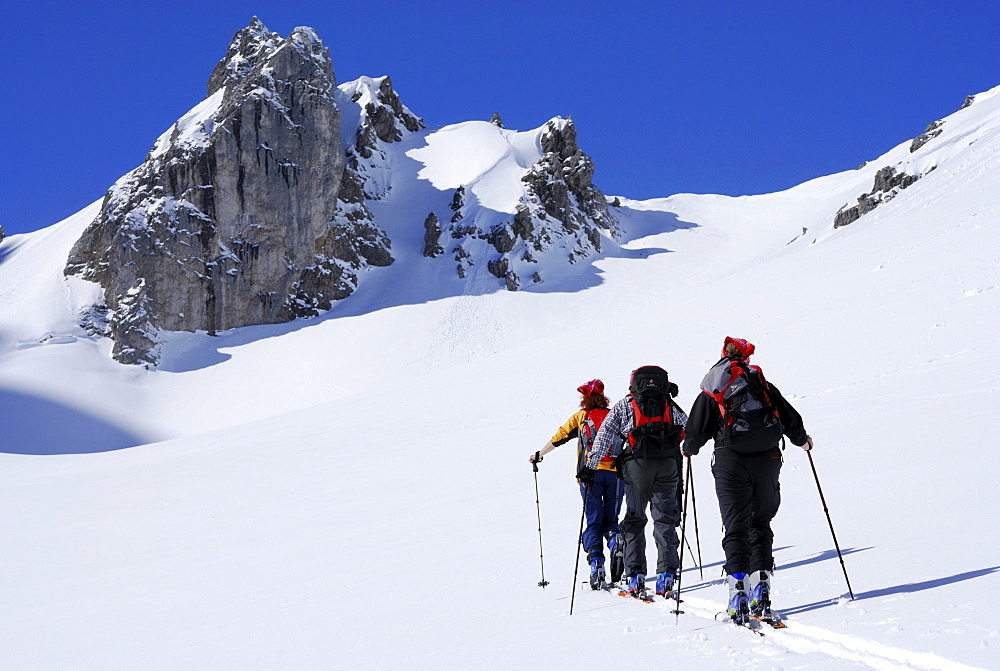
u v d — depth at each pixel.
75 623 7.68
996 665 3.11
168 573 10.31
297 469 21.48
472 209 124.12
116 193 109.75
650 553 7.11
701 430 4.90
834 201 139.75
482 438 22.73
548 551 7.88
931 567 4.90
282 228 108.81
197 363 95.25
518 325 98.69
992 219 41.53
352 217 117.81
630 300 106.81
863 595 4.55
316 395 85.06
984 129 99.00
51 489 22.11
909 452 9.64
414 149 153.00
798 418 4.86
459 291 107.56
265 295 105.25
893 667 3.35
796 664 3.54
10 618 8.44
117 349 93.56
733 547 4.57
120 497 19.67
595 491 6.40
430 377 41.66
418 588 6.93
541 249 118.06
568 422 6.67
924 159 98.38
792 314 35.47
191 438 34.94
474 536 9.48
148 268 100.00
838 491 8.18
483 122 164.00
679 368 29.78
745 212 156.25
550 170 130.62
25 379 84.62
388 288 110.31
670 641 4.23
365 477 18.75
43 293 101.75
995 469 7.70
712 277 115.25
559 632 4.79
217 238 104.81
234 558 10.89
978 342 21.17
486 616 5.52
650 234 141.38
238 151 108.88
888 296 32.91
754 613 4.45
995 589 4.17
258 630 6.18
